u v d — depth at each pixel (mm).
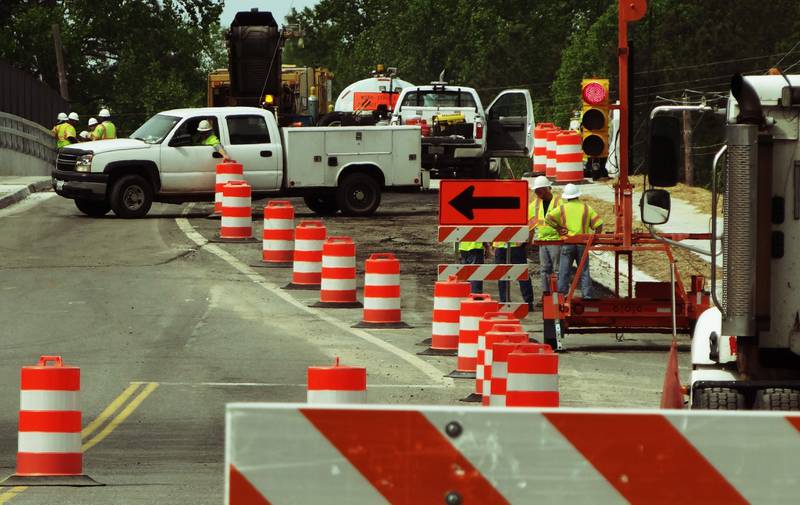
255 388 45125
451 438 16203
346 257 64812
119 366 49125
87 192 96250
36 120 164375
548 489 16156
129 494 30469
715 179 23938
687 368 50344
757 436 16031
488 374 39156
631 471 16094
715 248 24016
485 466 16156
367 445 16188
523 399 32688
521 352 33219
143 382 46094
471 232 52250
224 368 48812
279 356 51375
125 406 42219
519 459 16156
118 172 97000
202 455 35312
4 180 125250
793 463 16016
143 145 97375
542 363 32719
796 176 23266
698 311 52781
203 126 98125
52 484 31531
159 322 59062
